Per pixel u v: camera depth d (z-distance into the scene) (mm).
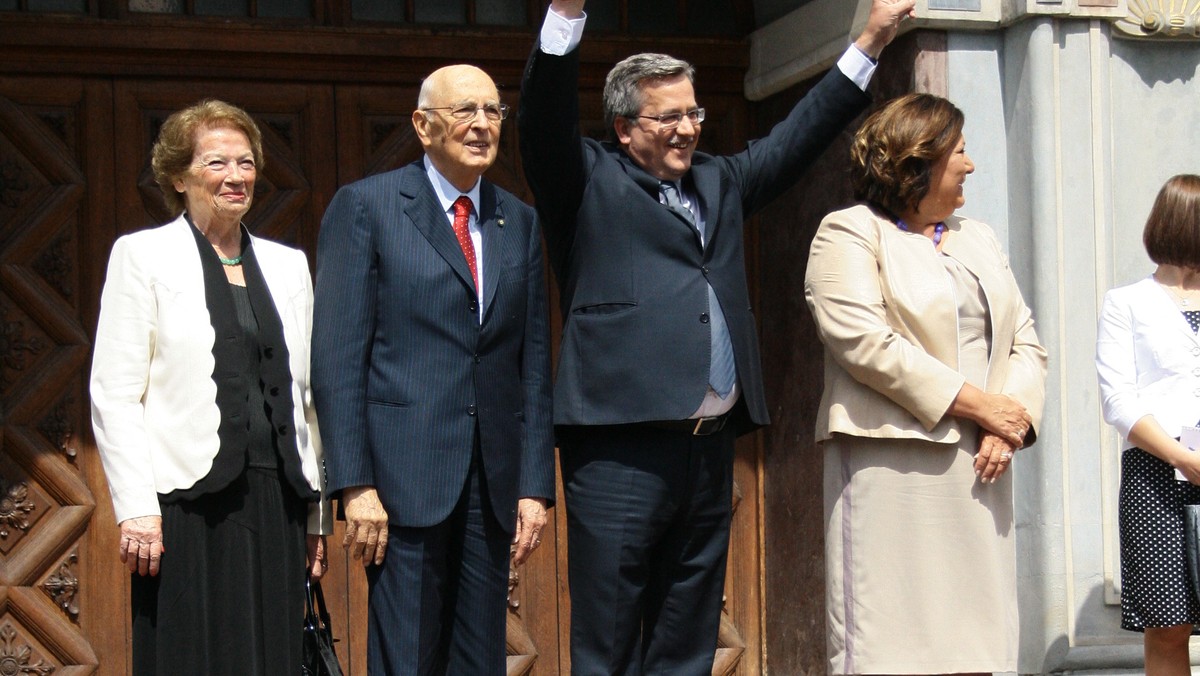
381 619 5508
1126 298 6617
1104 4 7359
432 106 5613
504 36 8328
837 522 6254
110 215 7809
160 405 5484
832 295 6168
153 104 7902
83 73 7777
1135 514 6480
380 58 8156
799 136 6395
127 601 7738
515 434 5703
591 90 8570
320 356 5500
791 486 8320
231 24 7926
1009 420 6027
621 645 5859
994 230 7438
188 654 5375
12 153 7695
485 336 5605
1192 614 6340
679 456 5836
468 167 5629
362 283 5531
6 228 7680
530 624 8281
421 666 5488
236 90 8016
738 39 8719
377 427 5504
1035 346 6363
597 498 5855
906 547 6090
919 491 6082
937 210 6266
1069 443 7277
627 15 8594
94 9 7797
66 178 7762
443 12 8328
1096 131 7383
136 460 5387
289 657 5469
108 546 7723
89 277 7770
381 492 5480
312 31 8031
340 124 8156
